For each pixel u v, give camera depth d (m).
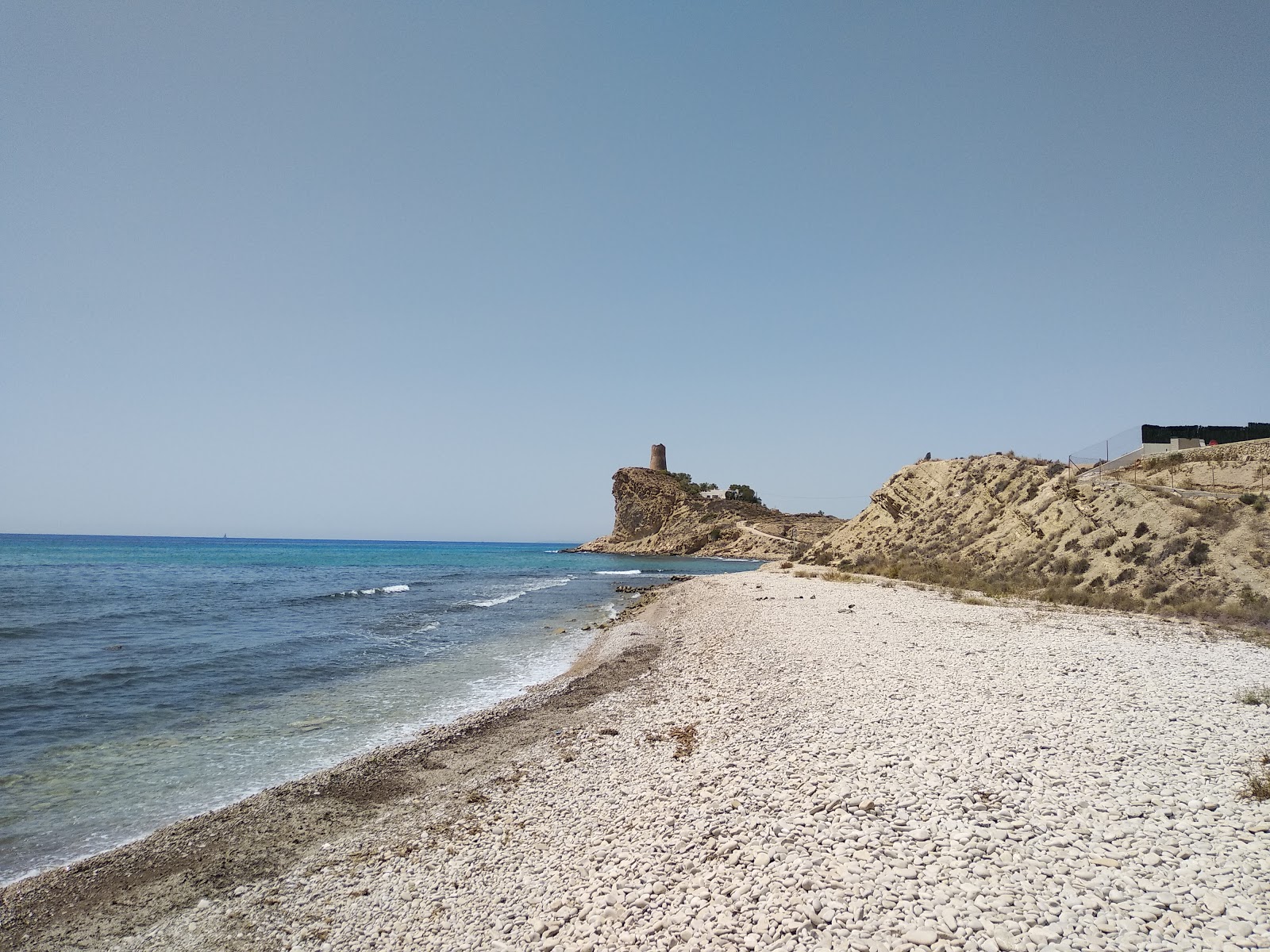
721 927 6.16
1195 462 35.34
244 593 47.47
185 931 7.65
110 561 88.62
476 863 8.46
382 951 6.89
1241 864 6.55
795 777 9.34
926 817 7.79
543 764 12.02
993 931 5.72
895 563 45.75
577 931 6.53
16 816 10.80
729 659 19.38
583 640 27.92
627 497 160.62
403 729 15.45
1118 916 5.87
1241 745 9.74
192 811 11.05
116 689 18.45
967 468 50.81
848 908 6.23
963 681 14.00
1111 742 9.95
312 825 10.30
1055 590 29.64
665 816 8.72
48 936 7.66
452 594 50.16
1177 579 26.45
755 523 137.75
